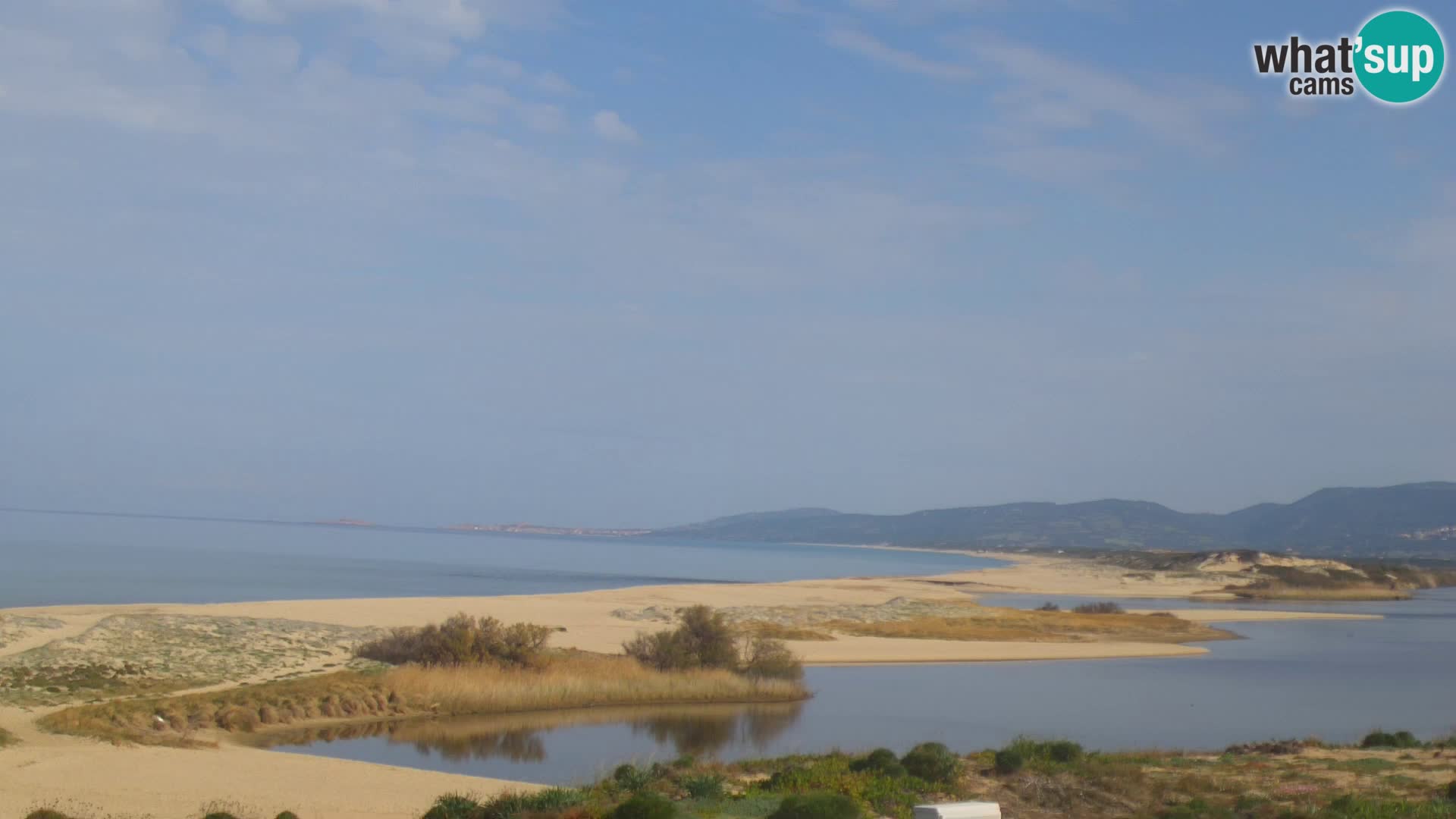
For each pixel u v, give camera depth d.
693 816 21.47
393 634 54.56
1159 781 27.06
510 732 41.50
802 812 21.34
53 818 22.27
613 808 21.47
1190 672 64.75
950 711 48.66
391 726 41.66
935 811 19.05
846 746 39.56
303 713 41.28
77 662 45.62
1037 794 25.44
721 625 55.78
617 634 69.19
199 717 38.66
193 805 24.94
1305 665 69.31
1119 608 109.75
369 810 25.48
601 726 43.03
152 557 179.38
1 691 40.44
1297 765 29.86
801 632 77.00
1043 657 70.44
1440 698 54.84
